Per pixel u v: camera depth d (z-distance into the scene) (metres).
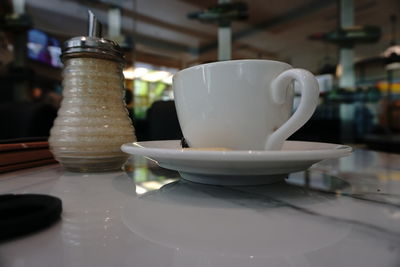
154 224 0.17
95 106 0.36
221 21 1.97
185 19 2.16
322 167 0.41
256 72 0.28
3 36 1.74
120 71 0.40
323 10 2.24
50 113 1.01
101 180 0.31
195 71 0.30
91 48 0.35
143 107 2.05
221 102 0.29
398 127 2.35
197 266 0.12
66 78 0.37
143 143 0.35
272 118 0.29
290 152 0.21
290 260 0.12
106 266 0.12
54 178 0.32
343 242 0.14
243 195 0.24
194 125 0.31
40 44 1.85
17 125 1.01
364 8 2.27
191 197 0.23
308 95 0.26
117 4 1.98
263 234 0.15
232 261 0.12
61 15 1.90
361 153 0.65
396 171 0.37
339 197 0.23
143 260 0.12
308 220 0.18
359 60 2.43
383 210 0.20
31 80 1.81
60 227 0.16
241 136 0.29
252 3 2.05
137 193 0.25
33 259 0.12
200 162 0.22
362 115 2.34
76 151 0.34
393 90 2.41
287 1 2.07
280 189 0.26
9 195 0.19
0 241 0.14
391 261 0.12
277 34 2.32
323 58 2.37
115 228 0.16
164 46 2.34
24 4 1.79
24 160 0.39
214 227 0.17
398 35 2.34
